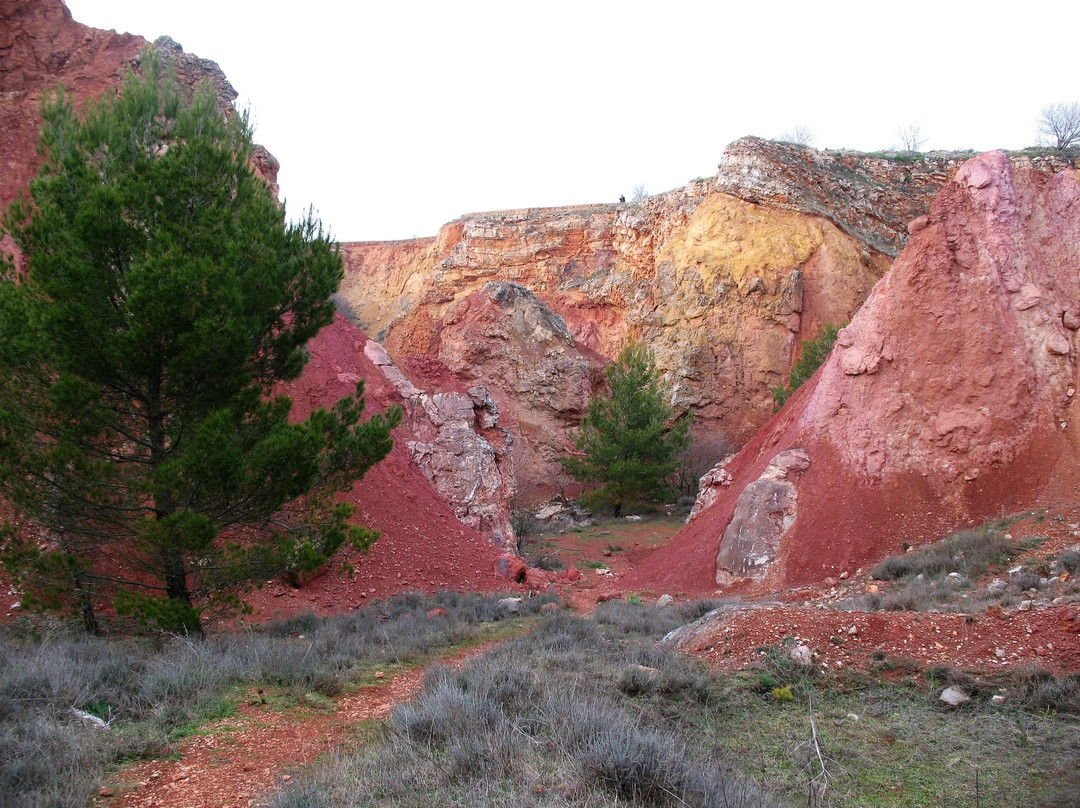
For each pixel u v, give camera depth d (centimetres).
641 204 6391
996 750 630
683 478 4144
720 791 508
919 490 1797
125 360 1014
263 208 1205
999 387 1806
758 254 4953
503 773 529
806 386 2395
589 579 2270
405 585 1788
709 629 971
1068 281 1898
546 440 4606
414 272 8719
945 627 873
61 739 570
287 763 595
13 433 988
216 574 1074
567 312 6512
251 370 1208
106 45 2203
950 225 1997
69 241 1037
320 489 1279
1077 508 1542
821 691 793
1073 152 5294
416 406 2525
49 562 999
